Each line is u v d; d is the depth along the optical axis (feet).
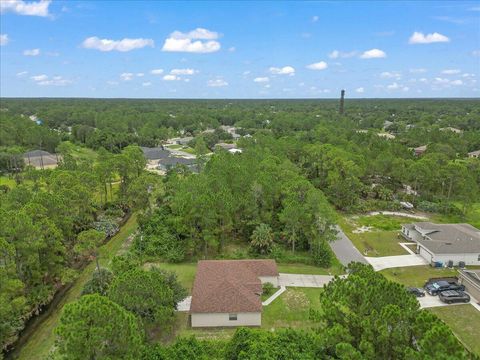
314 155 248.52
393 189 240.53
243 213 157.89
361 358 59.41
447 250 139.03
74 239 142.61
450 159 283.59
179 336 86.94
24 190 150.20
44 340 94.53
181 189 159.12
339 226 183.01
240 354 71.00
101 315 60.80
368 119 596.70
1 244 93.30
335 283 77.87
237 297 101.09
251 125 579.89
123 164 198.08
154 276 89.86
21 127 386.52
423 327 60.18
